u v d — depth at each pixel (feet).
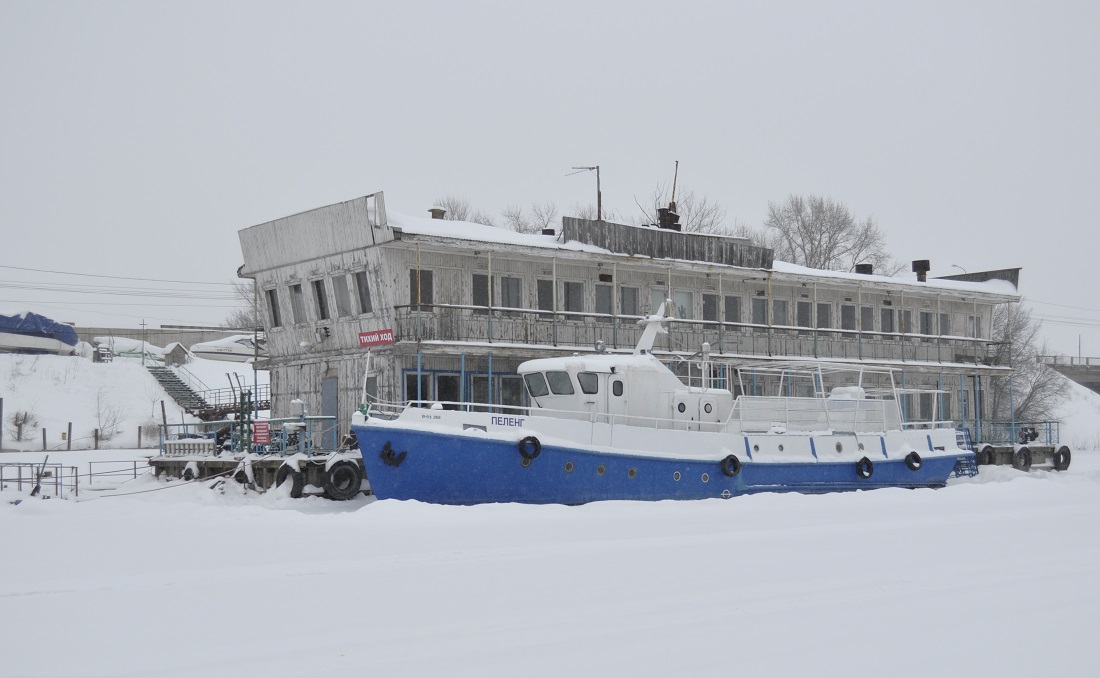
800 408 86.79
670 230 110.42
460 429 71.36
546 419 73.97
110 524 61.52
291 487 81.56
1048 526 59.47
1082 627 33.50
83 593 39.22
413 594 38.68
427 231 93.35
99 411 176.76
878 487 89.15
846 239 213.05
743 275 110.42
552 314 99.19
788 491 83.92
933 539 53.62
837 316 123.34
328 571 43.65
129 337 235.61
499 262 97.40
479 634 32.58
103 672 28.63
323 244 97.40
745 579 41.65
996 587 39.96
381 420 69.87
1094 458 153.89
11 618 35.06
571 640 31.81
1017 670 28.81
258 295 107.34
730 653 30.30
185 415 182.09
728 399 84.69
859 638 32.04
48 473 87.61
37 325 199.11
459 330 92.38
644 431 77.41
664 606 36.50
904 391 96.58
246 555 48.14
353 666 29.04
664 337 105.50
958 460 95.40
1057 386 211.41
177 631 33.14
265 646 31.27
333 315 97.71
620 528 58.03
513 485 72.02
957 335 134.41
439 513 63.72
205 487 85.05
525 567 44.55
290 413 103.04
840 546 50.93
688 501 74.64
